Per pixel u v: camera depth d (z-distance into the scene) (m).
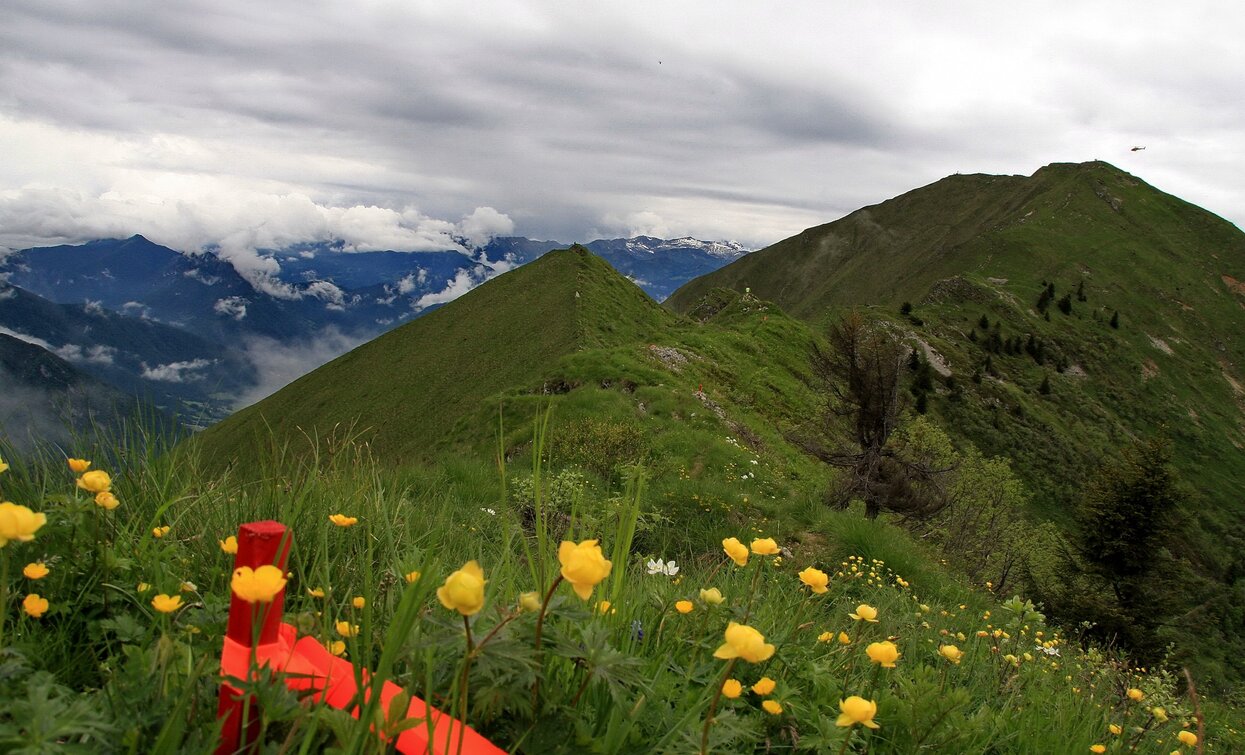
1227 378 152.25
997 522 35.16
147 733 1.29
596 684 1.75
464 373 69.94
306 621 1.61
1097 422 121.12
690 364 42.09
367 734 1.17
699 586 3.57
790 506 14.41
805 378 51.44
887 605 7.03
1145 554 27.41
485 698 1.39
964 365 117.75
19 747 1.10
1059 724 2.95
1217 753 4.28
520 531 2.32
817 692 2.26
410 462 12.02
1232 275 183.62
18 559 1.98
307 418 75.25
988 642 4.50
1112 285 172.38
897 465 18.22
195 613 1.76
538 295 78.69
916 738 2.17
